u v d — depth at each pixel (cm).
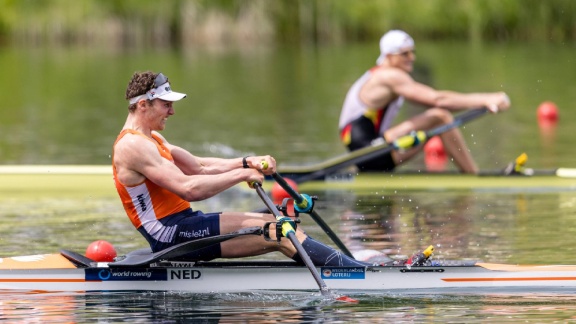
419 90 4853
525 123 7656
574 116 8056
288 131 7350
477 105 4766
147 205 2777
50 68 14312
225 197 4606
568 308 2592
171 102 2798
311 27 19900
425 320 2488
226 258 3122
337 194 4628
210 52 17475
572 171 4859
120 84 11806
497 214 4075
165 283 2816
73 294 2777
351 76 12594
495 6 18500
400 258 3256
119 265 2784
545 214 4050
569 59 14262
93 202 4438
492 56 15125
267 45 19325
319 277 2678
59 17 19662
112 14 19488
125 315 2555
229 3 19675
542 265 2922
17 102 9994
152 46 19275
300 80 12225
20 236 3625
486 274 2839
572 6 17975
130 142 2727
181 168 2934
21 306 2648
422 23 19150
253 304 2655
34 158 5931
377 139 4900
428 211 4169
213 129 7550
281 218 2711
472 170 4850
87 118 8438
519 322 2456
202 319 2508
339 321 2481
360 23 19675
